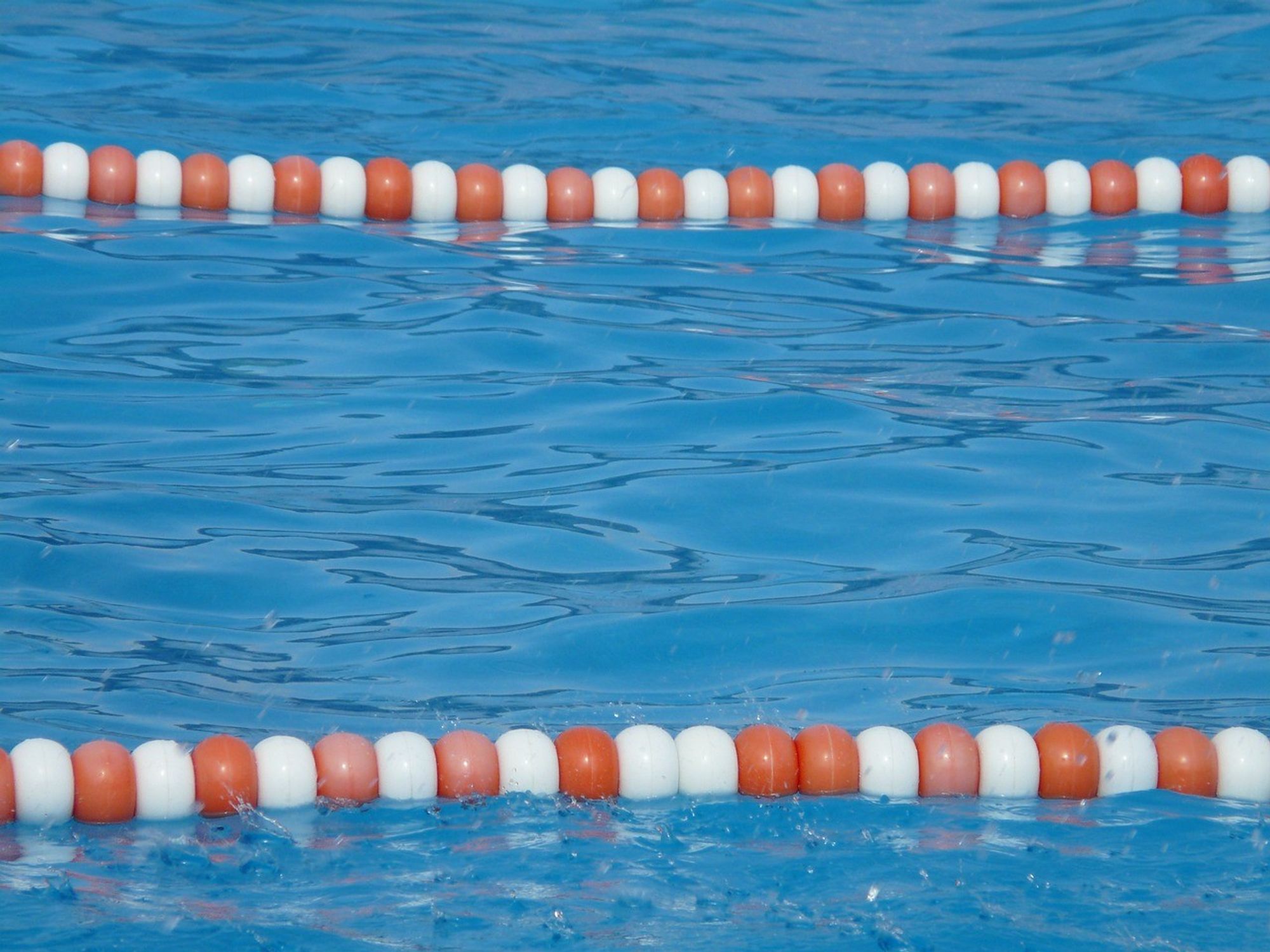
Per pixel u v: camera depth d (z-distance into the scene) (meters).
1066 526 17.08
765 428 19.33
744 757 12.80
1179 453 18.78
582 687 13.97
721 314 23.16
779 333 22.42
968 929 10.30
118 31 35.69
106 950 9.68
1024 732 13.05
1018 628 15.11
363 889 10.74
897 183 28.45
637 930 10.20
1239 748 13.02
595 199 28.02
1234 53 36.97
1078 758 12.83
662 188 28.08
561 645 14.62
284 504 16.92
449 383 20.27
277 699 13.44
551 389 20.23
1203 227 28.12
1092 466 18.45
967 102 34.25
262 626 14.63
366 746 12.50
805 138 31.70
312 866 11.13
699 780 12.70
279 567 15.65
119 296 22.34
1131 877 11.18
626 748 12.70
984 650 14.77
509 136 31.12
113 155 26.38
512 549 16.28
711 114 33.03
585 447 18.67
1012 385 20.75
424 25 38.28
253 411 19.19
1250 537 16.88
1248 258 26.08
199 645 14.23
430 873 11.05
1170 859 11.54
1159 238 27.38
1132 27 39.03
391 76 34.31
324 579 15.51
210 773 12.06
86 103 30.61
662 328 22.44
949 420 19.64
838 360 21.47
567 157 30.16
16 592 14.80
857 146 31.39
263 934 9.98
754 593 15.64
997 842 11.83
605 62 36.28
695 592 15.62
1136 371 21.23
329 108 32.03
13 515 16.16
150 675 13.64
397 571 15.73
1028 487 17.91
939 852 11.62
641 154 30.56
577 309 23.05
